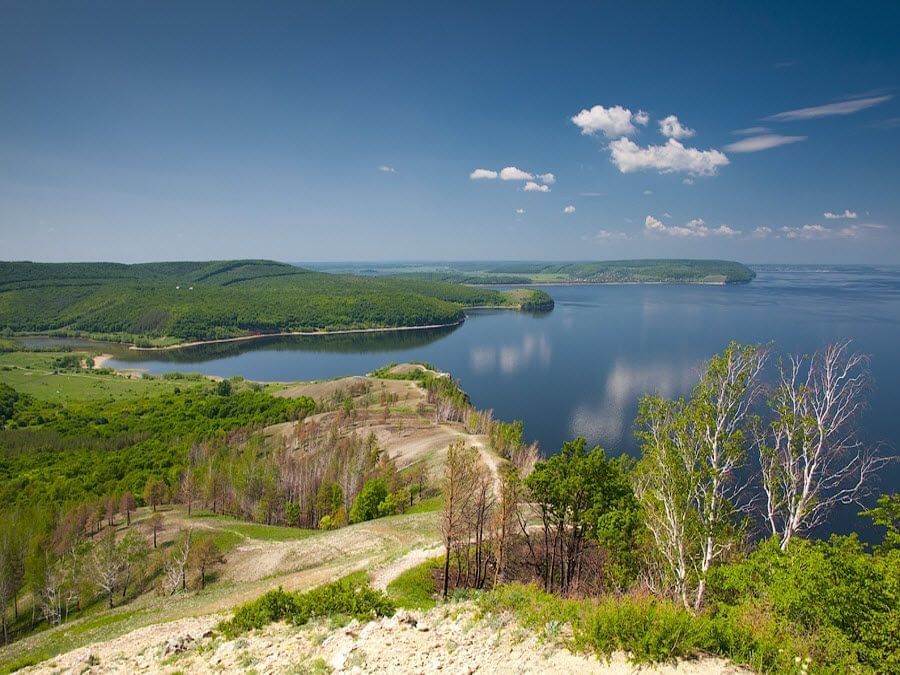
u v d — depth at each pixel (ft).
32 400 572.92
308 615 75.46
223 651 66.59
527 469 227.81
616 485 112.88
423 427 415.23
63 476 364.17
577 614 54.08
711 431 85.30
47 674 74.49
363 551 183.62
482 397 508.12
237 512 298.35
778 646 46.78
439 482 278.87
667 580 83.76
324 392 560.20
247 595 147.43
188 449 390.63
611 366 594.24
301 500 289.94
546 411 453.58
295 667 55.88
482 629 56.70
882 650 47.14
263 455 386.32
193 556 200.23
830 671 44.16
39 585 206.18
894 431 264.52
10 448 426.92
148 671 65.16
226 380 645.10
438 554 139.74
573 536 118.52
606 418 428.56
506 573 124.16
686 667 44.27
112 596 200.85
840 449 95.81
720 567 79.97
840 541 65.10
